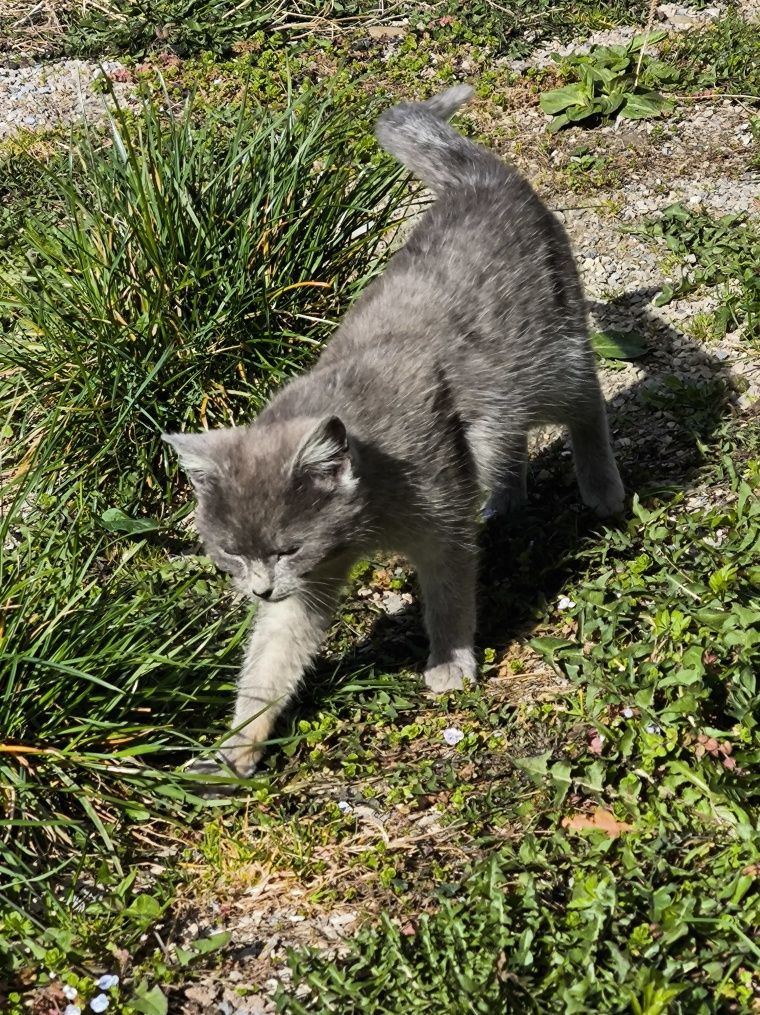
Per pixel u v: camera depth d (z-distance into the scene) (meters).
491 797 0.77
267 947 0.71
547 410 0.97
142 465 1.04
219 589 0.95
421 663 0.91
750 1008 0.64
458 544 0.87
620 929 0.67
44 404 1.07
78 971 0.70
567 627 0.89
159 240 1.06
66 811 0.79
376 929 0.70
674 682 0.76
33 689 0.80
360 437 0.83
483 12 1.64
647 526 0.92
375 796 0.79
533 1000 0.63
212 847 0.77
